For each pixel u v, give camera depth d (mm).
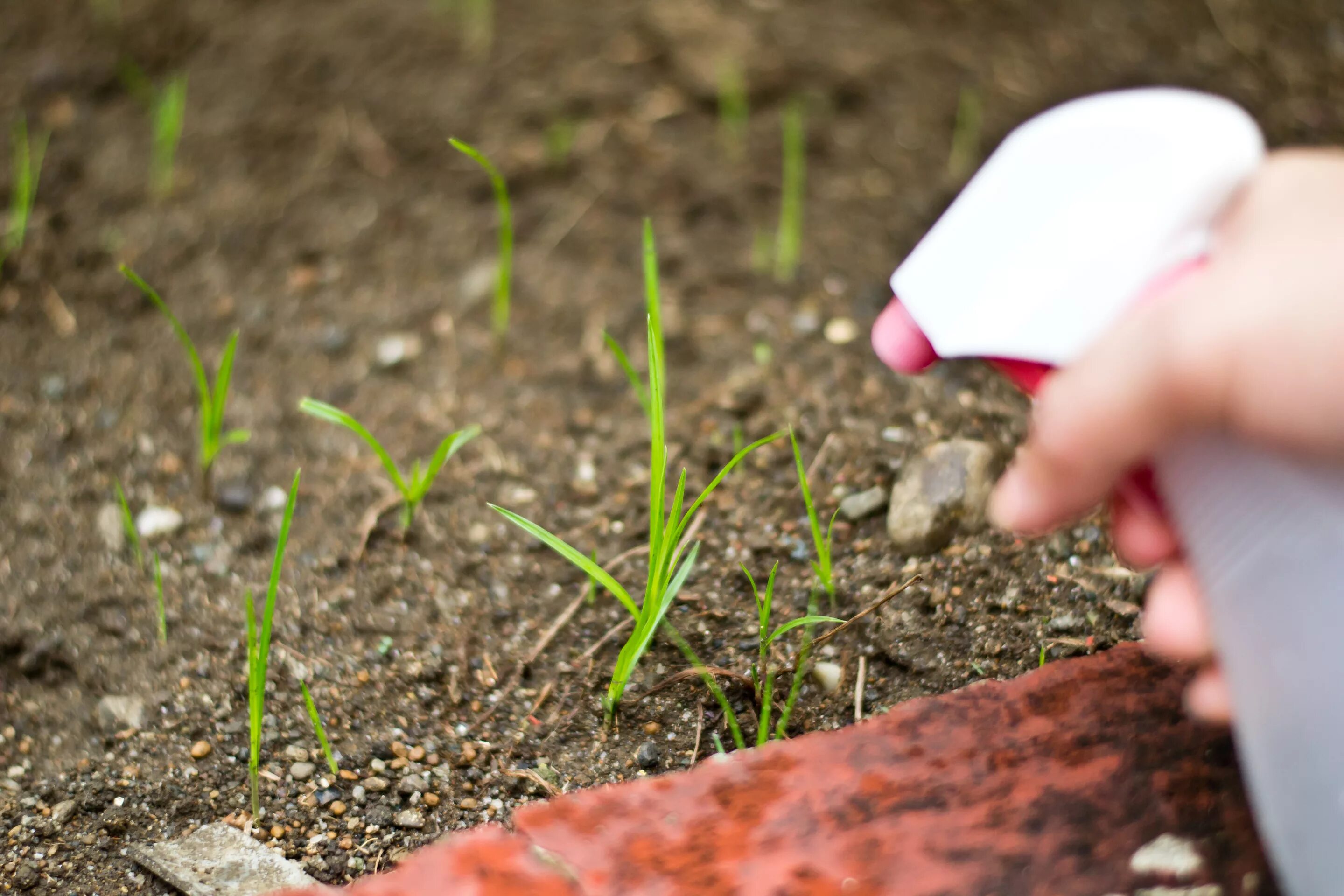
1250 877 447
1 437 594
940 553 547
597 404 626
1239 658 422
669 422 606
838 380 617
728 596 543
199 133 770
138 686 531
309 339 664
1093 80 774
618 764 510
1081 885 447
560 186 754
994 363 440
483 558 562
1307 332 393
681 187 751
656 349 492
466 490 583
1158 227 419
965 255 431
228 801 508
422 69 819
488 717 522
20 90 773
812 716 515
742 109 793
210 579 558
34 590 553
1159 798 459
